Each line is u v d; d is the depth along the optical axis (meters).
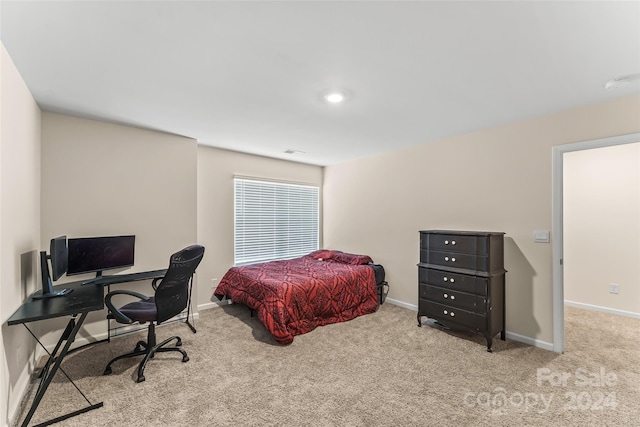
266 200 4.89
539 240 2.88
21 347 2.06
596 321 3.54
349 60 1.86
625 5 1.34
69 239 2.65
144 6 1.36
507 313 3.08
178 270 2.45
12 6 1.34
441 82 2.16
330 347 2.84
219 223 4.30
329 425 1.76
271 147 4.20
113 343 2.93
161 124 3.15
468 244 2.99
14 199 1.94
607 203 3.89
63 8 1.37
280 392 2.10
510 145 3.10
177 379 2.27
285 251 5.14
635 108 2.37
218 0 1.32
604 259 3.90
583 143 2.62
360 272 3.95
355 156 4.76
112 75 2.06
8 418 1.76
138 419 1.81
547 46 1.69
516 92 2.33
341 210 5.25
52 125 2.76
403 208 4.18
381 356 2.65
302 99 2.48
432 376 2.31
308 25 1.50
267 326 2.99
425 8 1.37
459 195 3.53
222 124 3.15
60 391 2.11
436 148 3.78
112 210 3.10
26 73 2.02
